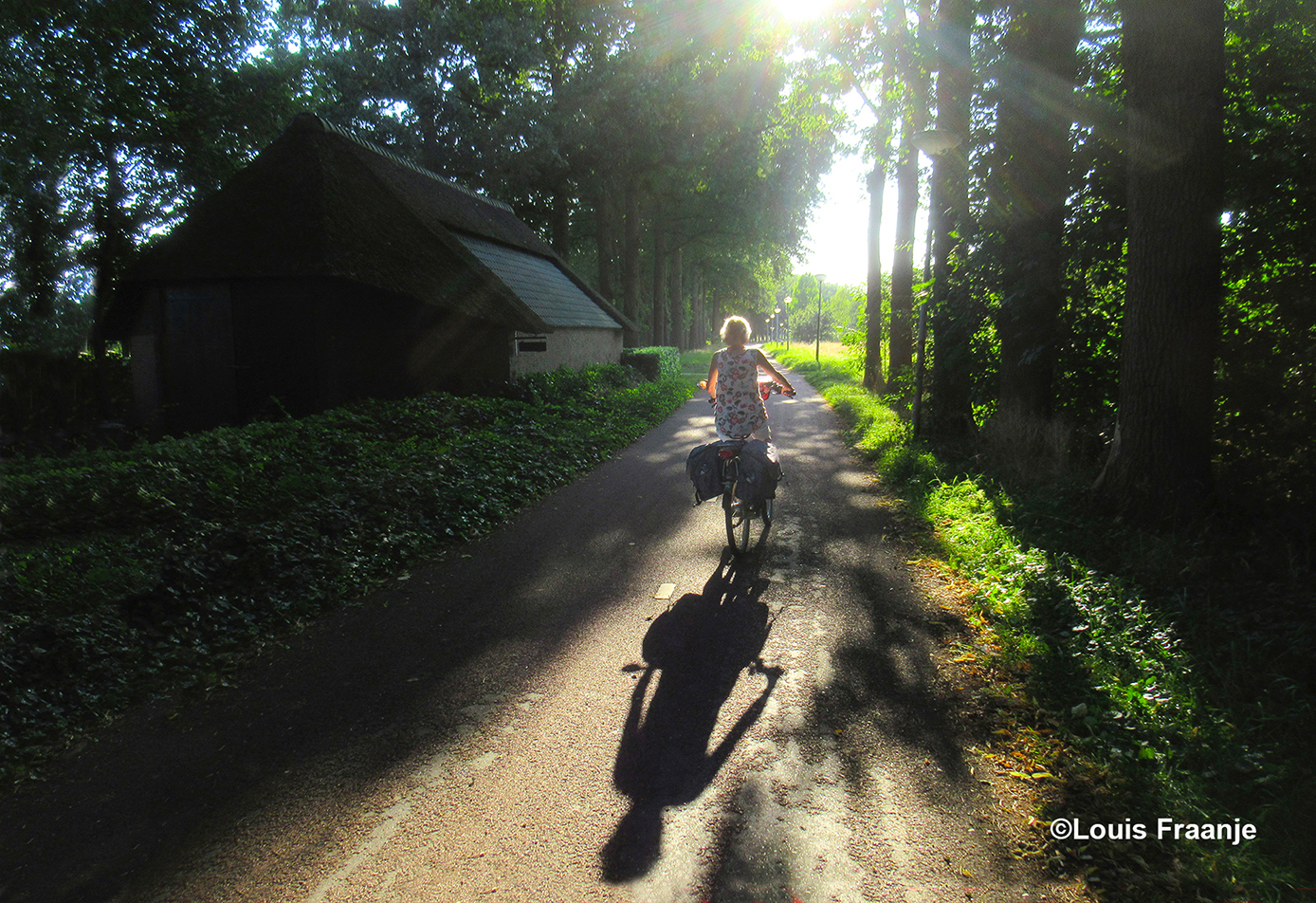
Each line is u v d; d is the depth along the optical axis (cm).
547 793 318
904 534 703
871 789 317
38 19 1680
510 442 1091
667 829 293
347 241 1311
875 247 2197
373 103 2903
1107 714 360
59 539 652
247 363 1312
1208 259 596
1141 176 613
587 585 583
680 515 802
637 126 3088
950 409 1154
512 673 433
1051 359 955
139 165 1953
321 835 295
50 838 301
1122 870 266
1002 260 958
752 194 3703
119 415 1457
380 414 1152
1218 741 334
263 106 2017
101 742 374
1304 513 579
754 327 9538
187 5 1836
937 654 447
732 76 2764
